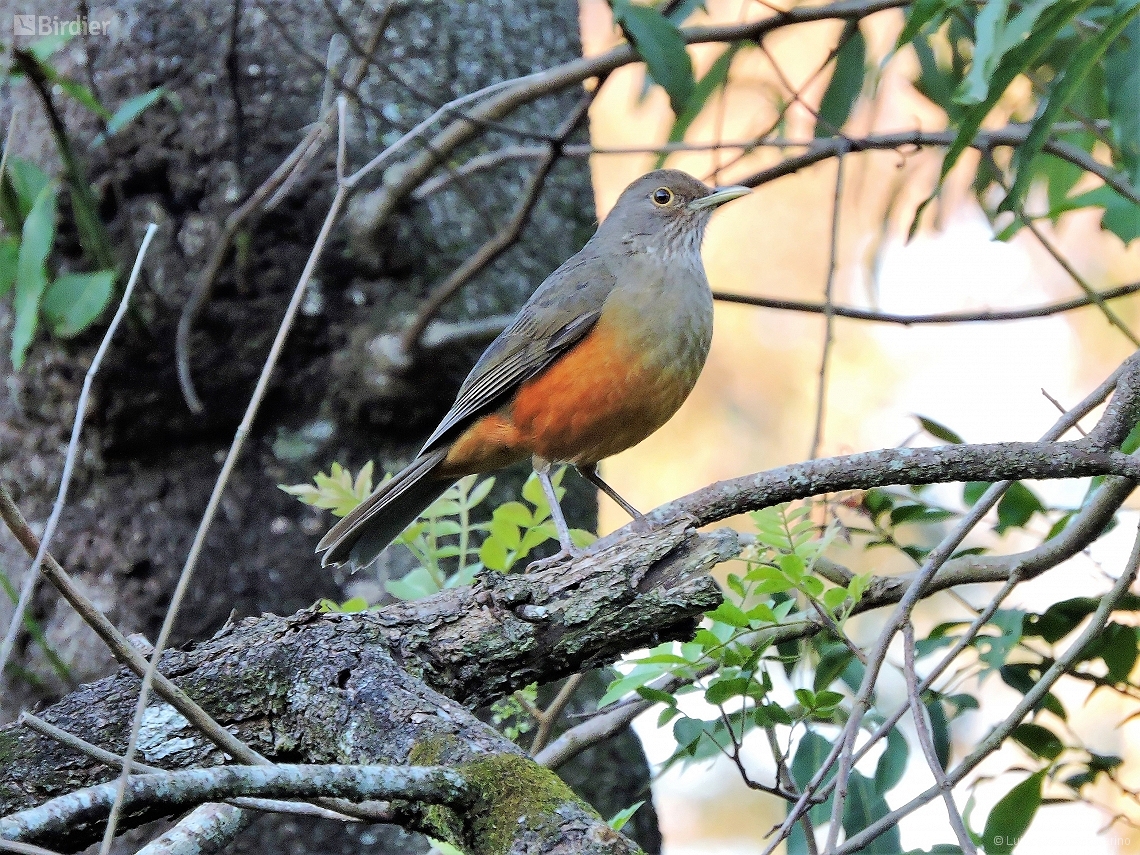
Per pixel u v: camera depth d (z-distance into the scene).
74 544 9.34
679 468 18.36
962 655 9.79
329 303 9.59
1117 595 7.04
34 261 7.70
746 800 16.52
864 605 8.14
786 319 18.59
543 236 10.77
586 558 6.53
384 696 5.59
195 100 9.60
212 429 9.45
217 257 8.88
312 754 5.79
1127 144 8.26
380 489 9.06
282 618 6.31
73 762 5.75
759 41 9.57
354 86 8.80
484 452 9.93
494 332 9.48
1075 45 9.91
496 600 6.31
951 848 7.30
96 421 9.34
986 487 8.77
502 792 4.62
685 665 7.07
